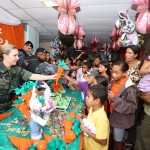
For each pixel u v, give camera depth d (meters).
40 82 1.82
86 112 1.99
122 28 2.75
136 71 2.02
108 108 2.03
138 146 1.86
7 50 1.63
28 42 3.48
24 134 1.20
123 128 1.73
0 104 1.70
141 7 2.12
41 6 3.16
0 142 1.11
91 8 3.17
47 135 1.19
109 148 2.20
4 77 1.69
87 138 1.42
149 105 1.74
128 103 1.64
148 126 1.76
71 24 2.36
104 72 2.57
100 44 8.66
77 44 4.45
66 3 2.24
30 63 2.62
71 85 2.73
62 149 1.01
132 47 2.06
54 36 6.67
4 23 3.64
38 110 1.13
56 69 2.18
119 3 2.90
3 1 2.94
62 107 1.73
